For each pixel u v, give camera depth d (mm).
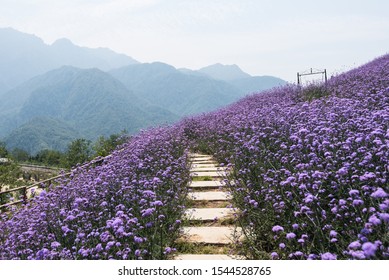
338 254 3260
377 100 8227
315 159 4816
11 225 5488
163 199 5742
